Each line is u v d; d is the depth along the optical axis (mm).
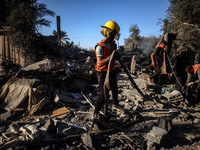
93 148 2045
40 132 2205
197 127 2744
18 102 3578
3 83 4570
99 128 2506
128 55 11969
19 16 9250
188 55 5371
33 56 9922
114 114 3236
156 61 4750
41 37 10367
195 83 3930
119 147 2121
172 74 5840
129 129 2639
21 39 9328
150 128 2639
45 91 3883
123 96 4629
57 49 11008
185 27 8172
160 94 4699
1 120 3023
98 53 2340
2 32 10391
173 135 2447
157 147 2115
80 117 3178
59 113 3377
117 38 2406
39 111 3477
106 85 2088
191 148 2113
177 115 3309
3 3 9945
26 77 4516
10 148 1921
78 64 7090
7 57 10648
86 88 5371
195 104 4059
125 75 6891
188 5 7984
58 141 2133
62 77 5066
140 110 3537
